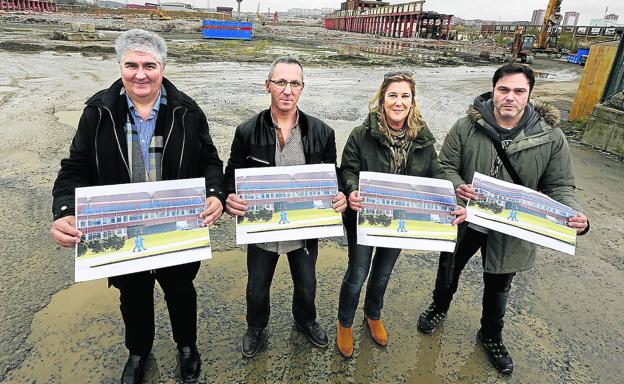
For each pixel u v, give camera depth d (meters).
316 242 2.31
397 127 2.11
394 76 1.99
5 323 2.57
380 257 2.35
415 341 2.63
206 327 2.65
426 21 51.44
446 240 2.10
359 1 68.12
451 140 2.30
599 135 7.09
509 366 2.39
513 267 2.20
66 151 5.56
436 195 2.12
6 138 5.95
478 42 48.69
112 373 2.27
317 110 8.91
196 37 29.06
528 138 2.02
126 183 1.75
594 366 2.50
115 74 11.97
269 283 2.32
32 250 3.35
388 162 2.16
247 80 12.30
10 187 4.41
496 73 2.02
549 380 2.39
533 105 2.11
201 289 3.02
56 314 2.68
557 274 3.45
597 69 8.62
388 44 35.72
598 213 4.63
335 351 2.51
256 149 2.05
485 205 2.07
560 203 2.02
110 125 1.68
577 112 9.16
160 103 1.76
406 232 2.11
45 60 14.12
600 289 3.28
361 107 9.45
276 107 1.99
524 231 2.01
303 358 2.45
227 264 3.35
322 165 2.08
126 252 1.71
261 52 21.48
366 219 2.10
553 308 3.02
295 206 2.03
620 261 3.69
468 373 2.40
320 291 3.09
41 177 4.71
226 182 2.12
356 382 2.30
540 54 33.38
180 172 1.83
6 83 9.92
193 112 1.84
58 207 1.67
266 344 2.54
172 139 1.77
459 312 2.93
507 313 2.94
